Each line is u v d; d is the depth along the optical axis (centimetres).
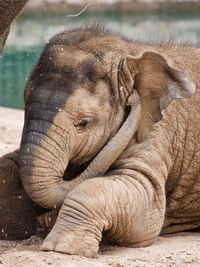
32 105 1119
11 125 2238
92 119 1138
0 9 1048
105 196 1066
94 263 978
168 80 1163
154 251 1086
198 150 1255
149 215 1129
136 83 1189
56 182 1108
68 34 1188
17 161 1238
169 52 1300
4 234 1220
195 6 5128
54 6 4581
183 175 1256
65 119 1112
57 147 1106
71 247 1018
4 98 2978
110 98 1159
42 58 1155
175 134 1230
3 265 964
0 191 1223
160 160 1187
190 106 1255
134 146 1173
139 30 4169
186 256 1038
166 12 4994
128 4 4994
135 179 1129
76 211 1043
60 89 1120
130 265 993
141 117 1184
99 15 4756
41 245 1054
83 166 1173
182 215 1291
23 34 3925
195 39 3556
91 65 1148
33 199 1103
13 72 3322
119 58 1186
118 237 1105
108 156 1134
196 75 1291
